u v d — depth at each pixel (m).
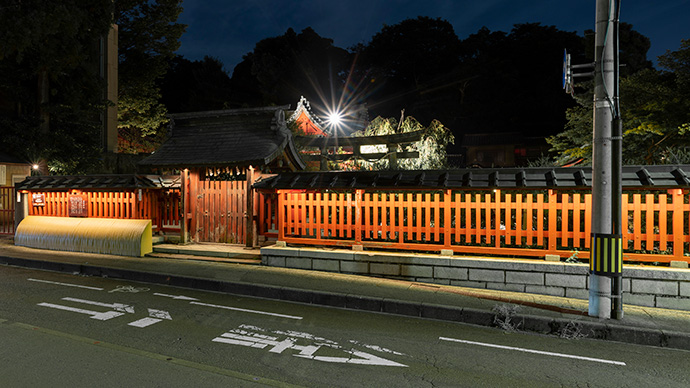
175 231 11.59
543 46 47.66
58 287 7.70
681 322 5.50
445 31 51.44
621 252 5.52
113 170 23.81
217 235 10.74
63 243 11.02
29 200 12.55
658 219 7.15
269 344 4.96
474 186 7.44
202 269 8.60
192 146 10.77
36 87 19.64
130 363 4.32
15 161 17.72
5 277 8.56
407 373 4.21
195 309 6.43
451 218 8.32
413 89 49.94
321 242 8.71
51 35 16.53
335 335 5.34
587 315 5.77
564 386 3.99
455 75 47.72
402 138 16.44
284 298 7.12
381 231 8.31
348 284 7.41
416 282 7.64
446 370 4.30
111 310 6.27
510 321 5.73
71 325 5.52
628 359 4.70
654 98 13.79
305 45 44.44
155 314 6.11
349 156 17.64
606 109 5.59
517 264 7.04
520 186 7.18
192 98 40.28
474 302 6.36
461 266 7.40
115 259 9.73
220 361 4.42
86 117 20.34
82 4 17.69
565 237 7.11
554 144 17.38
